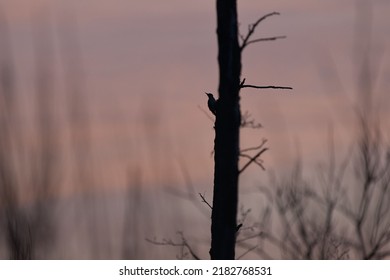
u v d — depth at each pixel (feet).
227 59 95.91
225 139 95.55
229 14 96.17
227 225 95.66
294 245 106.32
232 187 95.45
